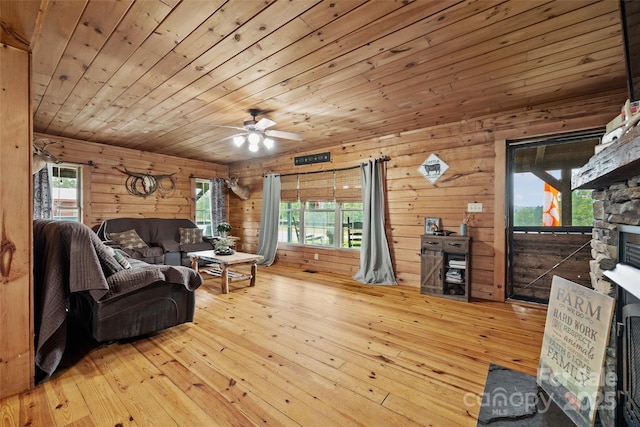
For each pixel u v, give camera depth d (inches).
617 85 102.5
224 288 147.9
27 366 67.5
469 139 142.1
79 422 57.4
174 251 197.3
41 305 73.3
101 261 84.7
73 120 145.3
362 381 72.1
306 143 191.5
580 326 60.2
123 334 88.3
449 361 81.7
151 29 71.9
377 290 154.4
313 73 94.3
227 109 128.9
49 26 70.1
